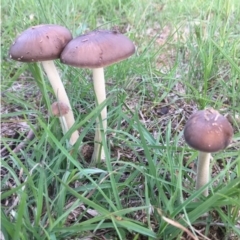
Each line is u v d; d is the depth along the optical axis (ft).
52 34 0.69
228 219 0.58
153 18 1.55
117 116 0.90
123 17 1.67
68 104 0.80
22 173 0.73
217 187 0.63
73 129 0.68
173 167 0.68
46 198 0.59
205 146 0.54
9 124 0.93
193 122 0.56
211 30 1.15
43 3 1.30
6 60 1.20
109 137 0.84
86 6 1.60
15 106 1.01
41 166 0.67
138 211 0.68
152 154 0.79
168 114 0.99
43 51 0.68
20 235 0.53
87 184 0.74
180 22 1.46
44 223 0.61
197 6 1.55
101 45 0.65
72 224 0.63
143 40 1.29
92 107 0.97
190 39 1.20
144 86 1.00
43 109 0.98
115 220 0.55
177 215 0.63
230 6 1.33
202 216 0.65
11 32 1.28
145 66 1.09
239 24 1.33
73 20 1.36
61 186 0.65
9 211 0.64
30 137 0.85
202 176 0.62
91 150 0.86
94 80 0.75
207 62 1.02
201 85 1.07
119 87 1.04
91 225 0.57
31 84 1.12
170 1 1.60
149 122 0.96
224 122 0.56
